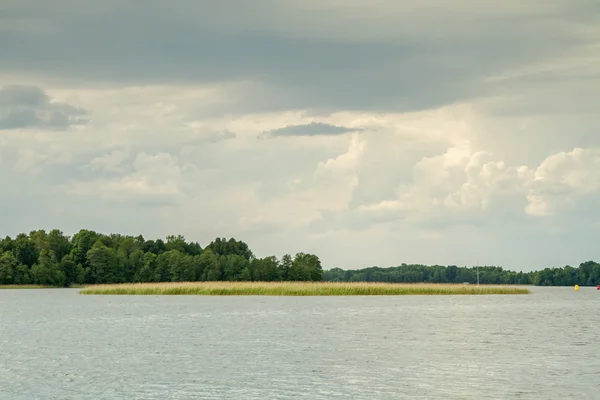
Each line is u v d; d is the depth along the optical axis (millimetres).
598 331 64750
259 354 47812
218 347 51844
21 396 33812
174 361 44500
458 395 33750
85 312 93062
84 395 34000
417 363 43656
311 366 42406
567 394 33969
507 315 87938
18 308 103875
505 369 41281
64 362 44250
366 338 58156
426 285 138875
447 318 81875
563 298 153250
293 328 67562
